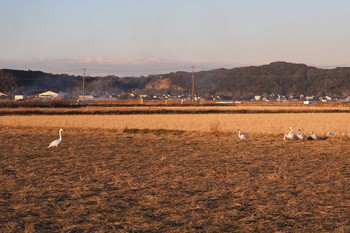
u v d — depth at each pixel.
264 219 11.02
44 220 11.02
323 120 50.91
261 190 14.23
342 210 11.87
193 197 13.33
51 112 62.44
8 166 19.58
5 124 45.03
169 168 18.86
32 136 33.53
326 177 16.56
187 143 28.72
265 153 23.83
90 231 10.16
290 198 13.20
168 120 51.31
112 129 39.22
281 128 40.34
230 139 31.12
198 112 67.75
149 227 10.42
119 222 10.84
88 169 18.75
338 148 26.03
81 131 38.00
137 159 21.66
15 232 10.05
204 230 10.17
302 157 22.34
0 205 12.52
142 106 87.06
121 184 15.37
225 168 18.81
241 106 94.25
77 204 12.61
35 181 16.09
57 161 21.06
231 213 11.55
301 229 10.20
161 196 13.52
